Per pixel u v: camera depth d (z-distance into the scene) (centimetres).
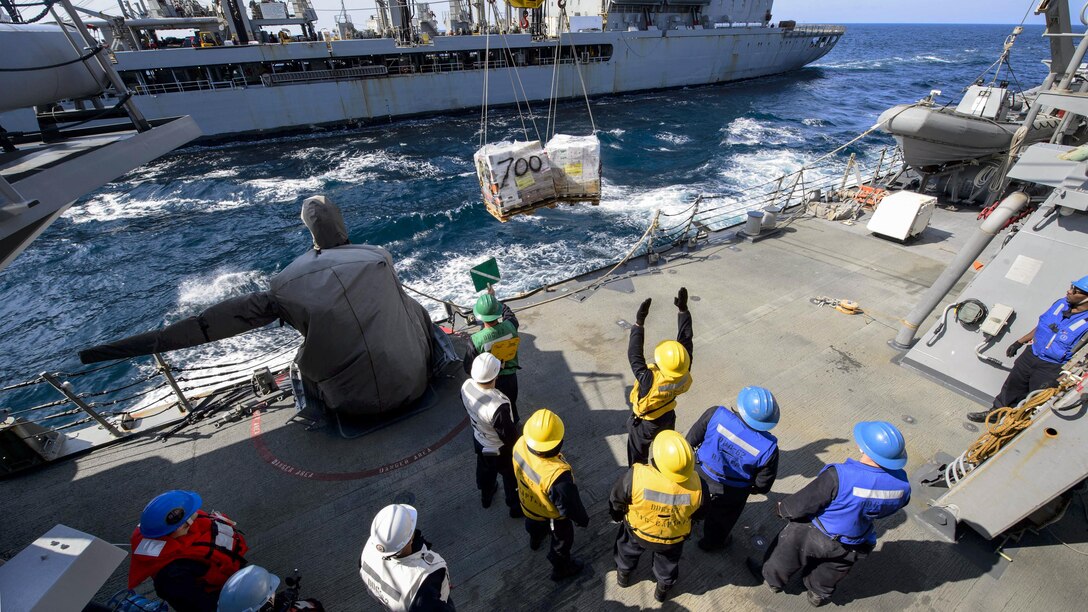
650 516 281
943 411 523
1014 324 500
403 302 500
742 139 2709
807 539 309
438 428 510
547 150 569
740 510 342
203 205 1975
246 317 437
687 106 3634
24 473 462
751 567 367
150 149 318
